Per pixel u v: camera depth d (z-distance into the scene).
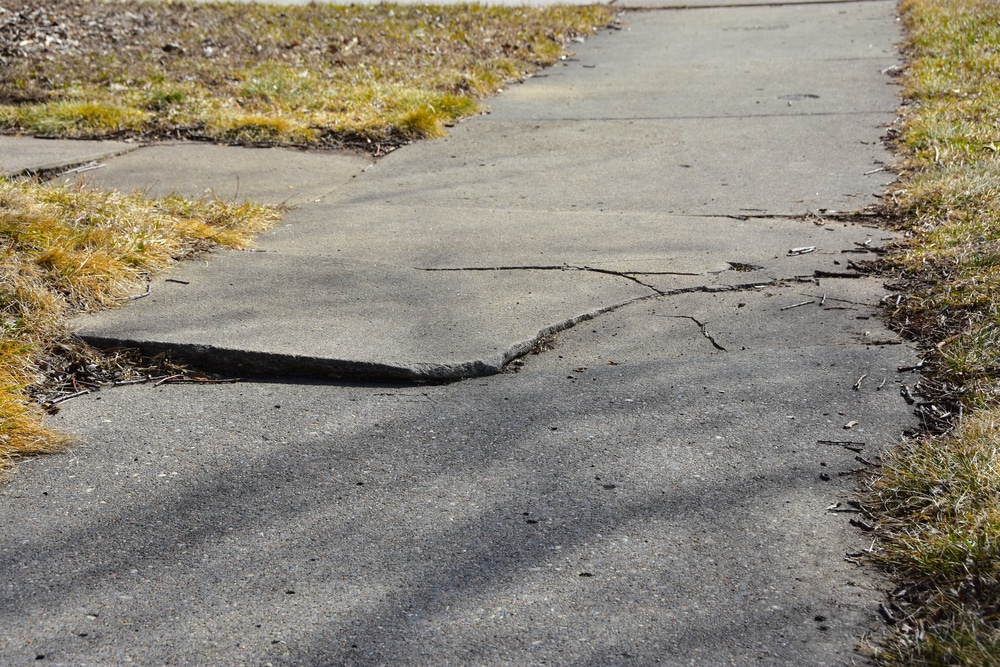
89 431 3.89
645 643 2.74
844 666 2.64
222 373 4.42
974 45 11.19
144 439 3.83
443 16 14.41
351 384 4.30
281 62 11.29
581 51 13.08
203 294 5.09
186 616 2.87
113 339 4.51
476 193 7.12
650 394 4.12
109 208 5.85
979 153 7.18
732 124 8.95
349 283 5.29
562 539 3.20
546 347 4.62
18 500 3.44
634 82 11.00
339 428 3.91
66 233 5.30
